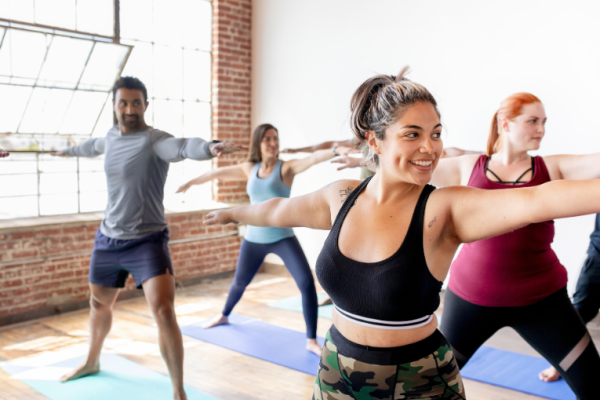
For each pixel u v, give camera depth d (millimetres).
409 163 1214
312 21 5629
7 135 4355
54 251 4473
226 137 5977
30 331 4125
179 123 5672
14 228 4195
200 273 5586
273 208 1613
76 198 4918
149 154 2844
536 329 2104
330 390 1381
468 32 4637
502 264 2094
